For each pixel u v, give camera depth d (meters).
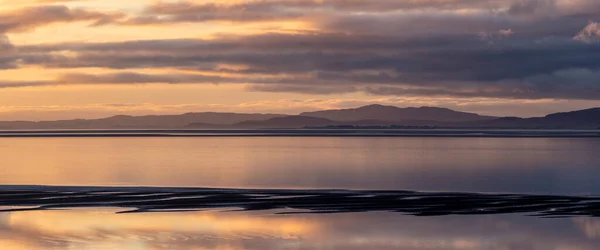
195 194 70.19
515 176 95.62
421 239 49.34
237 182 87.50
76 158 137.00
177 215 58.38
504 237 49.97
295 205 63.50
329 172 102.25
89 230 51.84
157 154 152.00
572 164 118.12
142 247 46.47
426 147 188.75
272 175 97.50
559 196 68.44
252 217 57.34
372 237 49.97
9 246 46.62
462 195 69.69
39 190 72.69
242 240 48.66
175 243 47.66
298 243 47.94
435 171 104.00
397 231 51.94
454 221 55.59
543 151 164.12
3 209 61.25
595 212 59.22
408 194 70.56
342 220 56.00
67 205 63.50
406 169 107.88
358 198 67.75
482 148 181.12
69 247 46.41
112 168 110.19
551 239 49.34
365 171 104.19
